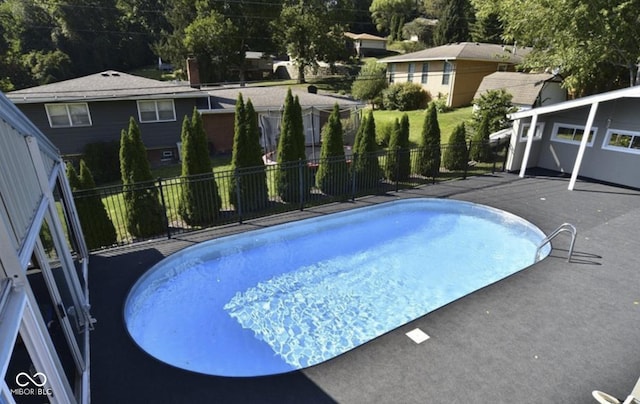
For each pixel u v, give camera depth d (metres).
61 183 5.94
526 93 19.20
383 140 18.95
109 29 39.97
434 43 39.94
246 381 3.95
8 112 3.21
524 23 14.48
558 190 11.15
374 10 51.84
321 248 8.51
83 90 16.80
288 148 10.17
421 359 4.25
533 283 5.91
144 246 7.51
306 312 6.22
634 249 7.14
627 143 11.26
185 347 5.35
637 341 4.54
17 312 2.08
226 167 15.54
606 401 3.44
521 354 4.32
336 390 3.82
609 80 15.88
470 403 3.64
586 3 12.16
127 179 8.16
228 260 7.94
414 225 9.70
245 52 38.72
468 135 16.69
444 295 6.70
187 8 37.09
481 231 9.33
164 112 17.78
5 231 2.17
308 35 36.47
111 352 4.43
